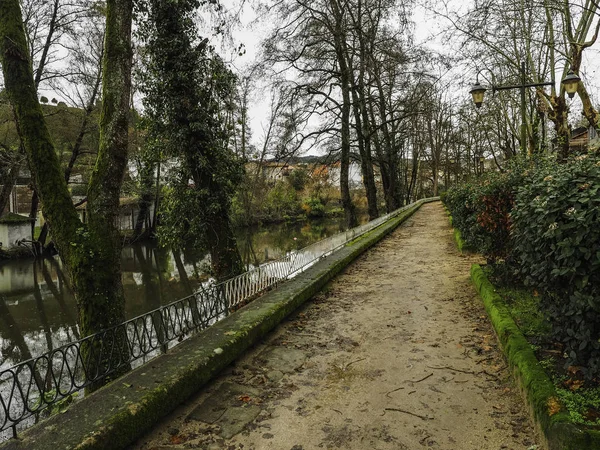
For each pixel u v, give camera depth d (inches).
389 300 274.8
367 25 789.9
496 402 137.3
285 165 778.2
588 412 106.5
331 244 437.4
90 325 226.4
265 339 209.0
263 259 851.4
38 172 236.2
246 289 249.1
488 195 284.8
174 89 349.7
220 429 129.1
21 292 644.7
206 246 384.8
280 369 173.3
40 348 401.1
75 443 104.4
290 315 247.8
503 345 170.2
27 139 234.1
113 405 123.9
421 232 695.1
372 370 169.0
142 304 520.7
